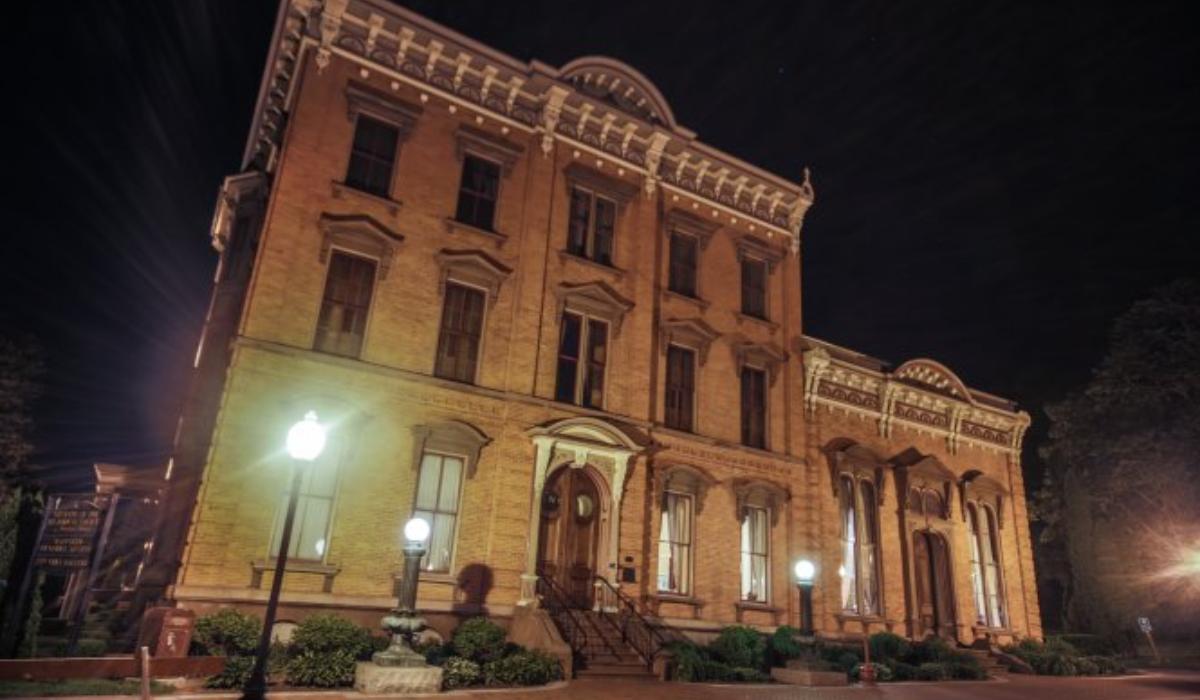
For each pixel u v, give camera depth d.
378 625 16.30
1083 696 18.61
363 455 17.14
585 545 19.86
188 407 20.05
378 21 19.66
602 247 22.86
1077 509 39.12
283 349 16.70
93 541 13.29
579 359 21.17
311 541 16.28
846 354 28.23
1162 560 36.12
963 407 30.72
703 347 23.69
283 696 11.47
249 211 22.06
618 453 20.12
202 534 15.05
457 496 18.19
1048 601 45.34
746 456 23.48
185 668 11.98
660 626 20.03
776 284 26.41
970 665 22.91
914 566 27.28
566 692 13.80
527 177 21.50
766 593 22.91
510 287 20.34
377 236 18.52
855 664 20.11
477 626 15.84
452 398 18.59
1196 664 32.91
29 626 12.81
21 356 35.47
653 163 23.95
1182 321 36.53
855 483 26.66
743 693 15.41
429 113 20.34
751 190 26.45
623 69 24.08
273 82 21.36
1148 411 37.22
